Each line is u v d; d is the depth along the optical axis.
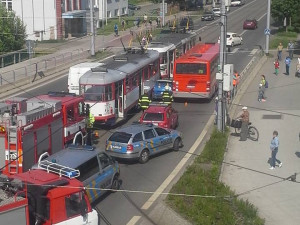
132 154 25.67
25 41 60.19
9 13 59.56
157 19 77.12
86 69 37.22
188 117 35.47
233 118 34.72
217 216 19.55
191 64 38.66
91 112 31.41
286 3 72.50
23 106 25.09
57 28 70.38
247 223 19.20
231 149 28.70
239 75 45.00
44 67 50.78
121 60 36.69
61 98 26.92
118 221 19.88
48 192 17.23
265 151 28.34
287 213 20.78
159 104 31.70
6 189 16.75
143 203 21.48
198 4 95.75
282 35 71.12
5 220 15.54
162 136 27.25
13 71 45.78
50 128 24.55
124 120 34.47
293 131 32.00
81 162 20.39
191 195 21.16
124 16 89.62
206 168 24.80
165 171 25.25
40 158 22.72
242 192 22.73
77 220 17.83
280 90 42.75
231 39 64.06
